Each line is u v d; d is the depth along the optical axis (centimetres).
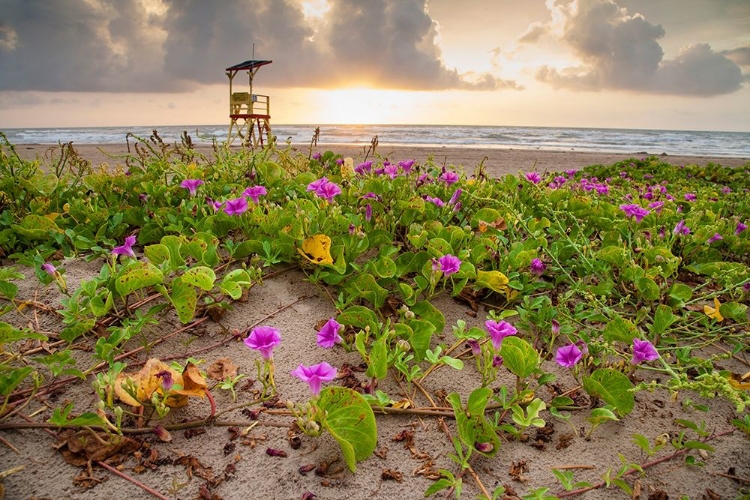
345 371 218
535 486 166
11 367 196
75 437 170
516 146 3161
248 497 155
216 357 223
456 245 311
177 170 433
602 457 181
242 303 264
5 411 180
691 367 244
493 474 170
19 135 5062
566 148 3028
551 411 196
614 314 249
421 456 176
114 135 5072
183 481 159
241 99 1667
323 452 174
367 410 162
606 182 823
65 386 197
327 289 282
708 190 723
